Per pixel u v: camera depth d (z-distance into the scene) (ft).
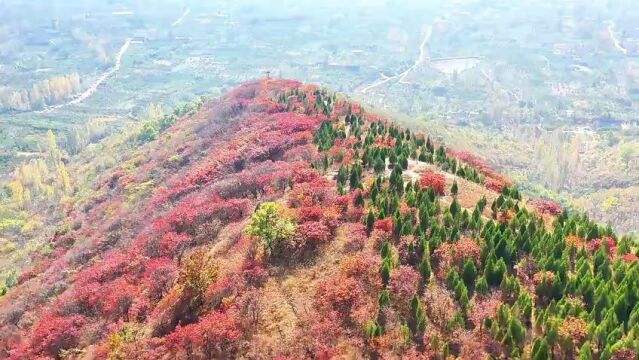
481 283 145.48
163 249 210.38
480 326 133.59
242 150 293.02
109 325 177.37
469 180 222.69
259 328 148.15
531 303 136.46
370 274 153.07
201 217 222.07
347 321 141.59
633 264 151.02
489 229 165.68
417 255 161.48
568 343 124.67
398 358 129.08
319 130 279.28
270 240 174.09
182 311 165.07
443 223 176.35
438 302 140.87
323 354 132.05
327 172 228.22
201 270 170.81
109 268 211.61
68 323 184.03
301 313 149.28
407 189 199.00
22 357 178.19
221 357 142.31
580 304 134.62
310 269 165.99
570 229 177.17
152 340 154.10
